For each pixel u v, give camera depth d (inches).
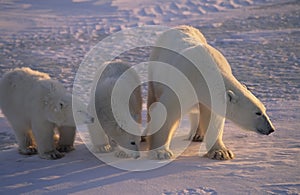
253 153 432.8
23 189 357.1
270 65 926.4
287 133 501.0
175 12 1660.9
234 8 1726.1
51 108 436.5
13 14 1601.9
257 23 1413.6
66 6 1749.5
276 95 710.5
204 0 1854.1
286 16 1507.1
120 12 1649.9
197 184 350.9
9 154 475.2
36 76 477.4
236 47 1106.7
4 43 1204.5
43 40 1244.5
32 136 482.9
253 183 349.1
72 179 375.9
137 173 384.2
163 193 335.3
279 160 403.2
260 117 422.3
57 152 454.6
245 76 844.6
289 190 333.1
